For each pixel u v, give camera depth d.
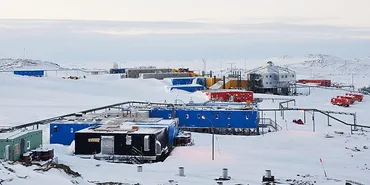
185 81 148.12
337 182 37.81
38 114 81.81
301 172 42.34
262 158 49.38
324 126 78.81
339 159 49.88
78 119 61.53
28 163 38.03
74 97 109.44
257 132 69.00
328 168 44.88
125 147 48.41
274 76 145.12
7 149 40.41
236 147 55.97
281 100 120.12
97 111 83.81
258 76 145.50
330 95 144.75
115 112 70.44
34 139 45.50
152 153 48.00
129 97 115.06
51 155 43.19
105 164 43.59
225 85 144.75
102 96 114.69
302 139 62.41
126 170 40.69
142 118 63.31
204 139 62.34
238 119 69.31
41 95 108.75
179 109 71.06
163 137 51.31
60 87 122.62
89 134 49.19
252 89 146.38
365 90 171.75
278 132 68.56
